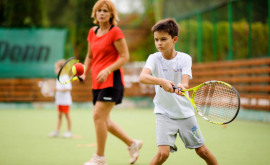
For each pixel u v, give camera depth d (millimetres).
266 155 4789
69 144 5781
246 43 10992
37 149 5281
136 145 4242
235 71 10797
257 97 9633
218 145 5656
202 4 12984
